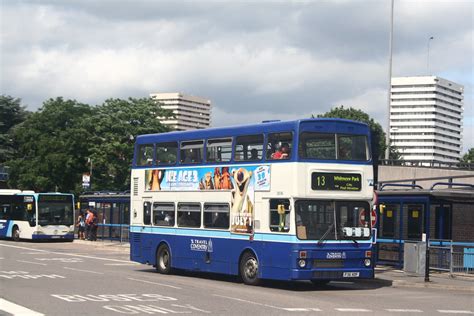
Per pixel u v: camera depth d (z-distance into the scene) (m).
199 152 22.20
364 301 16.39
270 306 14.67
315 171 18.61
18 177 67.38
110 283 19.47
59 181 65.62
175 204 23.06
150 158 24.64
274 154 19.19
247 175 20.02
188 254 22.22
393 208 26.14
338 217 18.91
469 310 15.00
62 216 46.03
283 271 18.45
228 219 20.66
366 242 19.16
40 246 41.50
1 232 47.97
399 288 20.44
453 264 23.05
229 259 20.42
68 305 14.38
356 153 19.39
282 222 18.64
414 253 22.22
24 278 20.61
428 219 24.02
